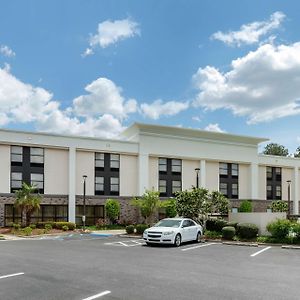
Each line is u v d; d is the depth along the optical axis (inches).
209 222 1150.3
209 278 451.8
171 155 1796.3
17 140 1482.5
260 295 367.2
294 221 1022.4
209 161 1923.0
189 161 1868.8
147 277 454.0
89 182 1633.9
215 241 981.2
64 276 455.2
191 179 1862.7
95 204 1625.2
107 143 1663.4
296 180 2197.3
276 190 2137.1
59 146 1563.7
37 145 1524.4
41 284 406.6
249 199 2007.9
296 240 903.7
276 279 450.9
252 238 984.9
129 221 1679.4
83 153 1633.9
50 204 1539.1
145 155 1737.2
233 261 609.3
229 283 422.9
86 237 1156.5
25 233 1220.5
